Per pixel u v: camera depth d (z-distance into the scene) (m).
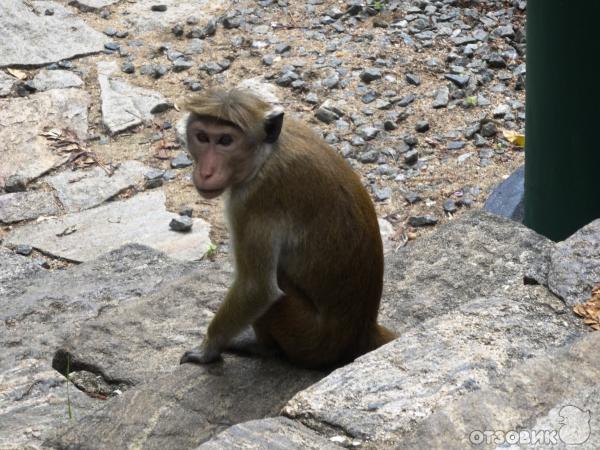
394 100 18.95
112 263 13.65
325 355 8.98
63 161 17.81
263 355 9.20
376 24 21.22
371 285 8.91
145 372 9.39
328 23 21.42
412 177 17.25
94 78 19.91
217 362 9.02
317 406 6.90
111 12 21.97
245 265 8.66
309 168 8.49
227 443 6.50
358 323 8.98
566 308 8.39
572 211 13.05
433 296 10.05
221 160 8.28
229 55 20.42
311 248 8.64
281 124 8.33
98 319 10.29
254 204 8.50
